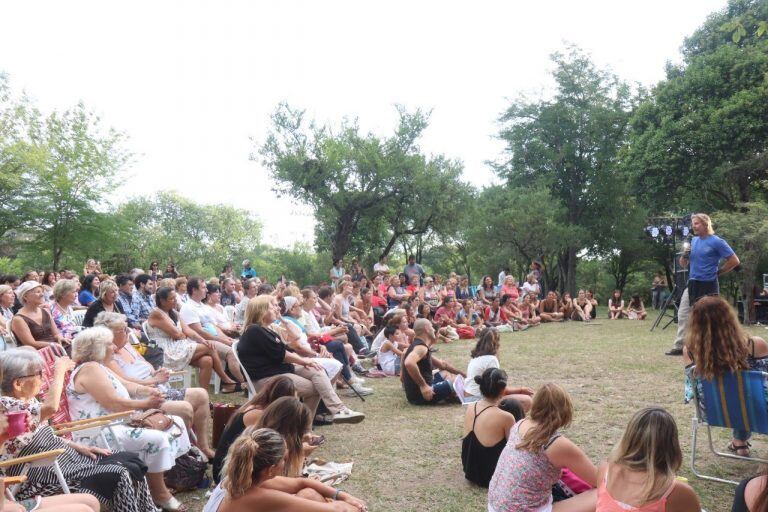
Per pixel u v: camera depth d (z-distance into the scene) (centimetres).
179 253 5697
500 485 346
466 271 4222
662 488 261
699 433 546
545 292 3066
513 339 1270
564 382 782
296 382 586
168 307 693
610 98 3216
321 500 320
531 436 339
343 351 772
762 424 406
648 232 1416
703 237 873
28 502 305
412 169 2441
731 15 2298
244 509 288
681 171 2216
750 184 2264
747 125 1986
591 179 3234
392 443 546
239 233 6288
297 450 343
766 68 2033
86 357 434
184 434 445
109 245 2091
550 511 337
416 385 686
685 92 2203
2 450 333
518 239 2869
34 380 352
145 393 478
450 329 1308
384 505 409
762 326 1423
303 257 4538
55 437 351
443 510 400
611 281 4181
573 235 2948
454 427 593
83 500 315
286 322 721
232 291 1243
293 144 2403
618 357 958
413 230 2606
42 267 2333
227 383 738
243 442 290
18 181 1884
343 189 2406
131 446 404
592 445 518
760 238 1465
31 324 645
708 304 425
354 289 1326
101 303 721
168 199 6028
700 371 425
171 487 442
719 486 426
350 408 685
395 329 912
